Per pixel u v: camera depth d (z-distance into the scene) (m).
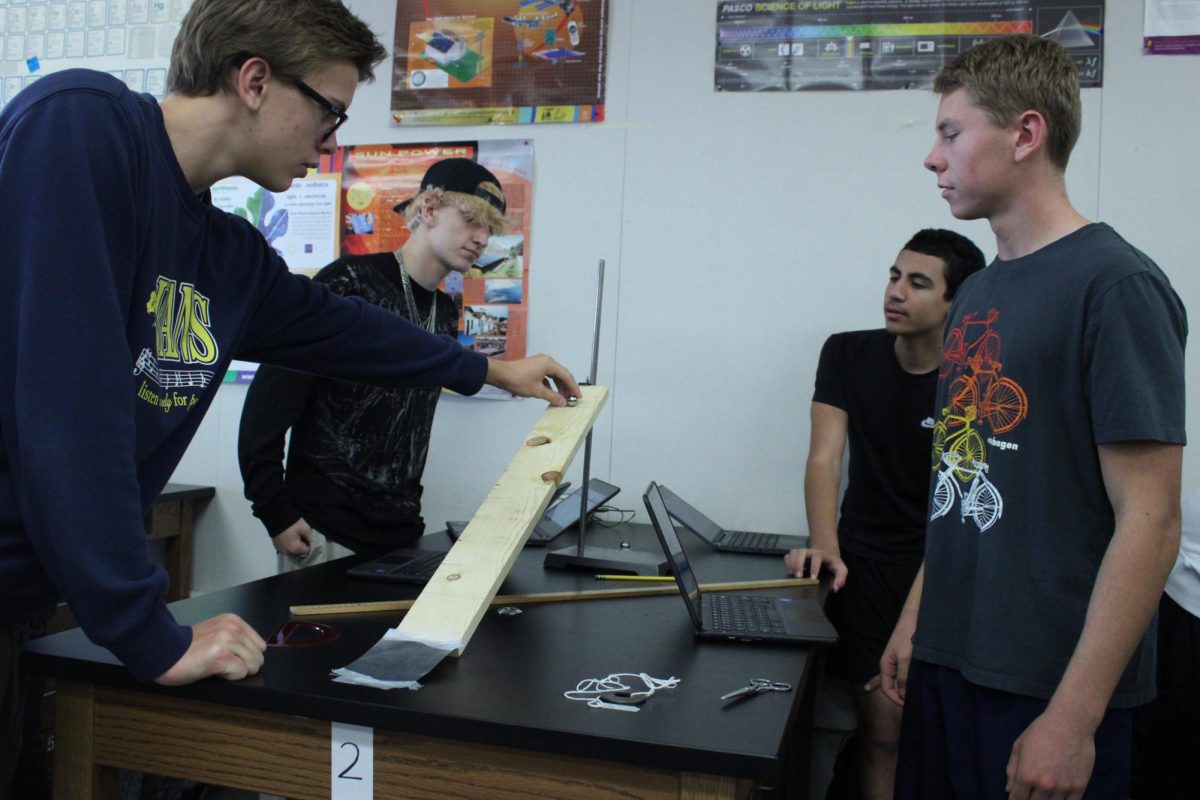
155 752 1.11
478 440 2.52
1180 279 2.14
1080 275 1.09
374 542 1.94
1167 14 2.14
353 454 1.91
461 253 2.01
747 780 0.97
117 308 0.93
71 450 0.89
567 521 2.08
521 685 1.07
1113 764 1.10
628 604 1.49
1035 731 1.04
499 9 2.51
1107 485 1.06
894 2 2.29
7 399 0.93
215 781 1.09
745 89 2.37
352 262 1.97
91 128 0.93
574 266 2.48
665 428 2.43
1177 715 1.77
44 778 1.92
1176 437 1.02
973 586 1.20
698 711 1.00
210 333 1.16
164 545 2.71
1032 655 1.11
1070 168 2.20
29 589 1.02
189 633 1.03
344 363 1.41
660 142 2.42
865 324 2.32
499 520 1.37
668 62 2.42
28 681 1.27
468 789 1.00
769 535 2.17
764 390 2.37
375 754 1.03
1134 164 2.16
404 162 2.58
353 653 1.16
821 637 1.27
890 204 2.30
